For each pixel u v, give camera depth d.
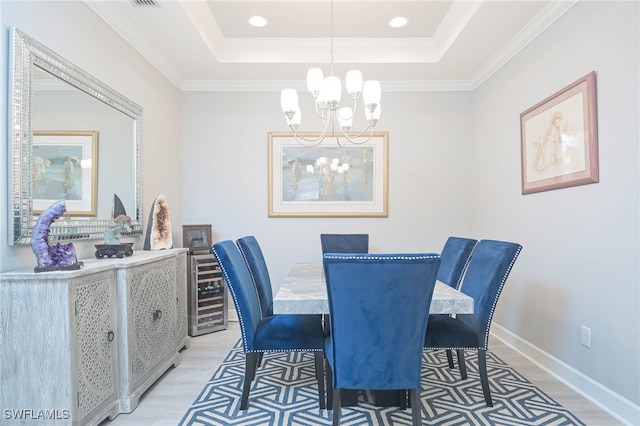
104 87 2.27
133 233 2.62
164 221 2.77
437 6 2.60
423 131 3.71
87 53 2.14
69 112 1.95
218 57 3.14
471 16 2.47
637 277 1.74
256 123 3.69
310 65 3.25
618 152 1.84
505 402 1.98
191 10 2.49
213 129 3.68
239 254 2.19
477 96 3.59
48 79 1.80
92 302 1.65
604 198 1.93
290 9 2.65
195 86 3.64
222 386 2.19
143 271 2.05
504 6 2.34
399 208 3.71
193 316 3.18
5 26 1.57
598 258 1.98
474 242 2.36
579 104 2.11
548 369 2.41
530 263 2.66
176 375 2.34
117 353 1.85
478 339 1.93
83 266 1.68
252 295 2.10
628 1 1.77
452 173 3.71
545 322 2.46
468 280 2.19
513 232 2.91
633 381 1.76
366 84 2.08
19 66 1.61
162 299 2.30
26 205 1.65
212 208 3.68
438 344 1.93
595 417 1.83
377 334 1.46
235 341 3.04
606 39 1.91
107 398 1.76
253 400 2.01
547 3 2.30
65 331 1.48
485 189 3.41
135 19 2.45
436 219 3.71
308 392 2.12
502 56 2.99
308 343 1.90
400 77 3.54
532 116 2.61
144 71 2.88
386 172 3.69
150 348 2.12
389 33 3.04
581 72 2.11
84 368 1.58
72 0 2.00
